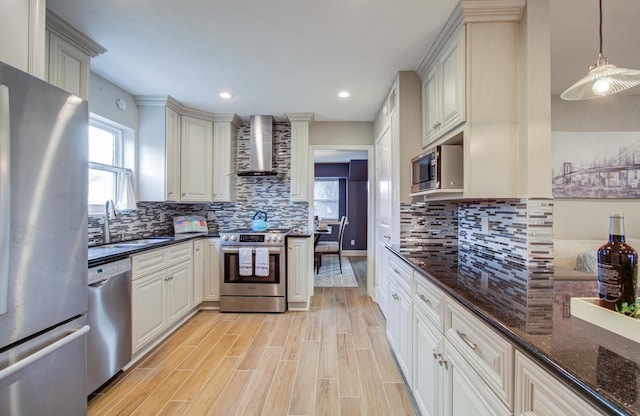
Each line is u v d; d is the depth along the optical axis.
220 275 3.24
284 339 2.55
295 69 2.38
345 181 7.56
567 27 1.81
